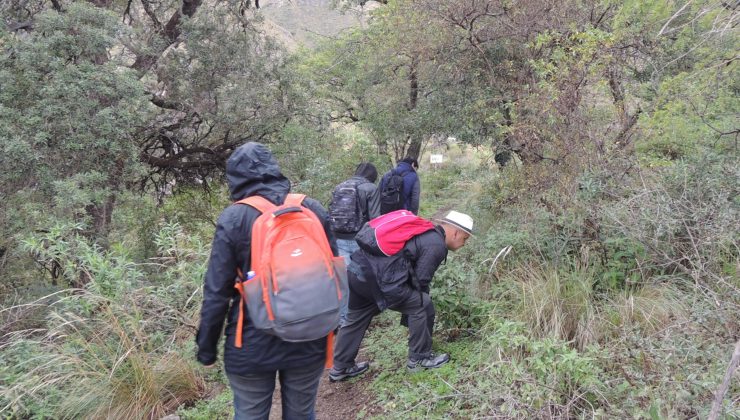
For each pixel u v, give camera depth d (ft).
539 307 13.57
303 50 53.93
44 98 26.71
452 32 26.25
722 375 9.06
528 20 23.21
